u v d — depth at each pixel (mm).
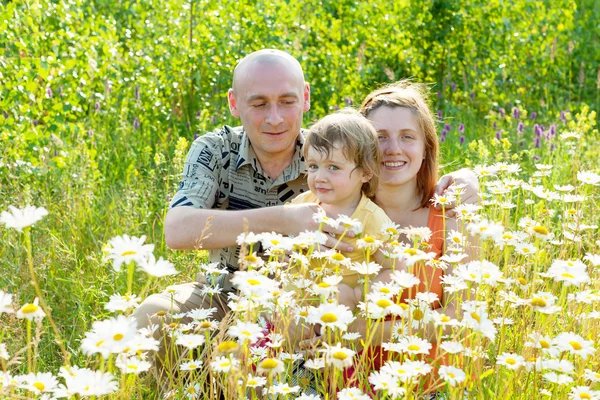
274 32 7352
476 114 7879
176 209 3219
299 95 3379
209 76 7059
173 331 2455
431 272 2973
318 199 3207
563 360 2143
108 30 6836
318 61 7395
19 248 3785
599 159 5172
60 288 3674
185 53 7051
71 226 4332
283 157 3494
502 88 8312
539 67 8633
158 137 6352
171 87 6965
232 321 2359
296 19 7965
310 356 2646
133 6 7734
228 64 7113
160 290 3541
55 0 6496
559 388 2295
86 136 5809
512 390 2240
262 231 3061
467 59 8227
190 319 3262
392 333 2252
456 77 8250
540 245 3135
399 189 3252
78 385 1771
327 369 2176
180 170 4797
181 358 2287
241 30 7387
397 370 2004
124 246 1812
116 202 4758
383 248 2967
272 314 2328
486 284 2518
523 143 6227
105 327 1802
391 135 3166
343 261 2334
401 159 3168
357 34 8070
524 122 7133
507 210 3121
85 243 4277
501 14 8430
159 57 7109
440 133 6160
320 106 7234
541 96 8500
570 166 5078
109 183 5363
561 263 2430
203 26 7320
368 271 2262
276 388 2111
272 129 3318
